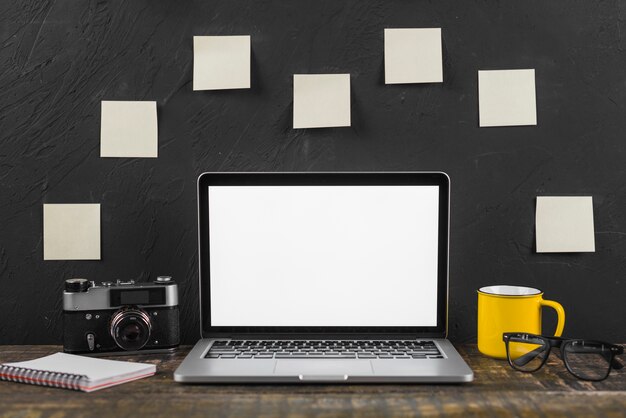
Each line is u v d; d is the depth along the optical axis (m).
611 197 0.98
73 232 0.99
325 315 0.90
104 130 0.98
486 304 0.88
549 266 0.98
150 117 0.98
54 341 0.99
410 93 0.98
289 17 0.98
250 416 0.68
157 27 0.98
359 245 0.90
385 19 0.97
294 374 0.76
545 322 0.98
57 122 0.98
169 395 0.73
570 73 0.97
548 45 0.97
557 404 0.71
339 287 0.90
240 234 0.91
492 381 0.79
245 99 0.98
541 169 0.98
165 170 0.99
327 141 0.98
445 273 0.90
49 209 0.99
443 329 0.90
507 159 0.98
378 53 0.97
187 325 0.99
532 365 0.85
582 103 0.97
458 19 0.97
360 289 0.90
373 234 0.90
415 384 0.77
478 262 0.98
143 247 0.99
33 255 0.99
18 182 0.99
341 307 0.90
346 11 0.97
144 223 0.99
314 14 0.97
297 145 0.98
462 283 0.98
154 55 0.98
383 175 0.90
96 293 0.88
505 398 0.73
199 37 0.98
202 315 0.91
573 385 0.77
